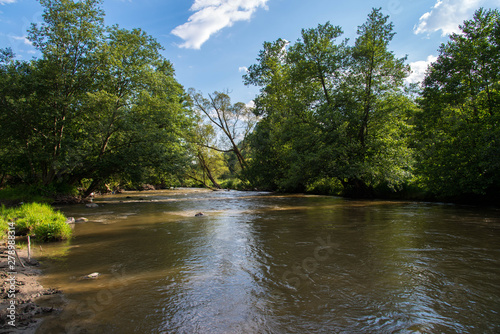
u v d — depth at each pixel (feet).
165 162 75.97
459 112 58.29
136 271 18.83
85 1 69.56
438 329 11.20
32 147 68.44
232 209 53.88
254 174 114.32
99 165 70.90
